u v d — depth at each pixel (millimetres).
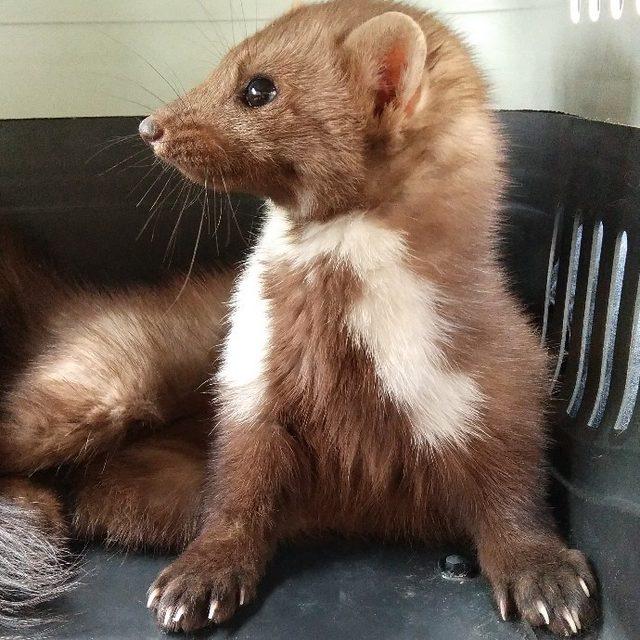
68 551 240
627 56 228
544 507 225
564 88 287
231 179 216
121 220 322
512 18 318
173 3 328
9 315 293
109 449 262
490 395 214
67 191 319
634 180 217
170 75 336
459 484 221
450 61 211
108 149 316
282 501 231
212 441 246
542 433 229
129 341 276
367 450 218
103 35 330
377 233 204
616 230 229
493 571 214
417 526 235
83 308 294
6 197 317
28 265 306
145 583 228
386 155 203
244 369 225
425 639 202
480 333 213
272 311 217
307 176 208
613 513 204
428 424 212
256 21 331
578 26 271
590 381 239
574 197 266
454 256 207
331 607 213
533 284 301
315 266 208
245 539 220
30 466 257
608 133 236
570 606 200
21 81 333
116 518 247
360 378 209
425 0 317
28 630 207
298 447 226
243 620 209
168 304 293
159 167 316
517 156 297
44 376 265
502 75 323
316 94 206
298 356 213
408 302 204
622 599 195
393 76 201
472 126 210
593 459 220
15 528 230
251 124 210
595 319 242
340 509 234
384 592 219
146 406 266
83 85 336
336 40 209
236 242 322
